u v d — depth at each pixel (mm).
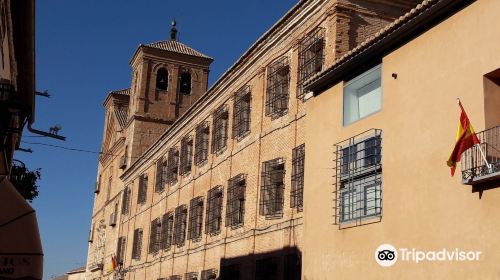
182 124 35062
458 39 12164
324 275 15422
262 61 24906
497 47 11148
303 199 17812
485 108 11203
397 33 13750
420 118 12852
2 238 8930
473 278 10695
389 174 13523
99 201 57250
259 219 22609
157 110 46906
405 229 12664
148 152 41688
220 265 25484
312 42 20797
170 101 47375
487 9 11547
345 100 16047
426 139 12539
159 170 38656
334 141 16078
